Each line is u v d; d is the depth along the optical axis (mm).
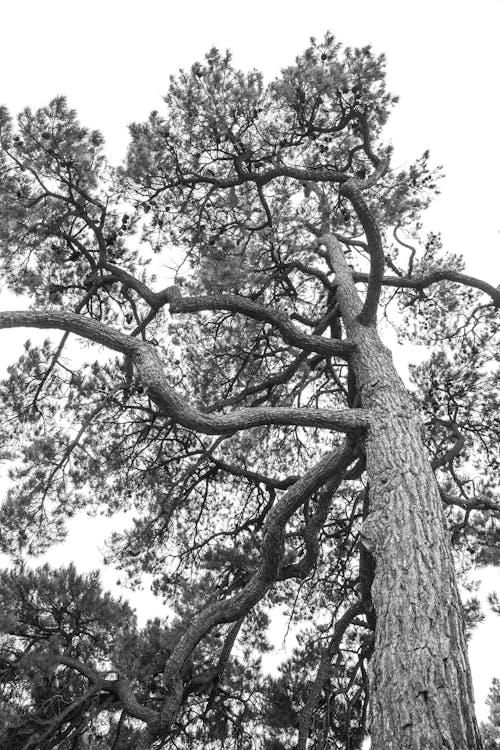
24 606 6645
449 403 9953
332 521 10117
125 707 6578
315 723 8070
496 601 6953
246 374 10344
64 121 7664
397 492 5504
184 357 9938
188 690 7664
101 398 8711
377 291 7312
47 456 7824
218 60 8430
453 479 9711
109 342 6164
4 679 6328
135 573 9422
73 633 6832
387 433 6094
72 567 6895
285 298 9812
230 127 8648
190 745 7980
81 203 8344
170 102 8516
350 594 9945
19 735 6195
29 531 7648
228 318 9625
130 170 8547
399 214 9961
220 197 9000
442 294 10469
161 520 9586
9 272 8461
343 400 11047
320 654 8805
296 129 9156
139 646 7230
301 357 8680
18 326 6055
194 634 6770
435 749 3736
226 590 8422
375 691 4289
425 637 4359
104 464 8656
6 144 7598
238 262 7438
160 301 8234
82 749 6566
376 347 7398
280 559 6762
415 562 4887
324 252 9969
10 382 8227
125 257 9227
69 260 8797
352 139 9805
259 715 8227
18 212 7758
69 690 6719
